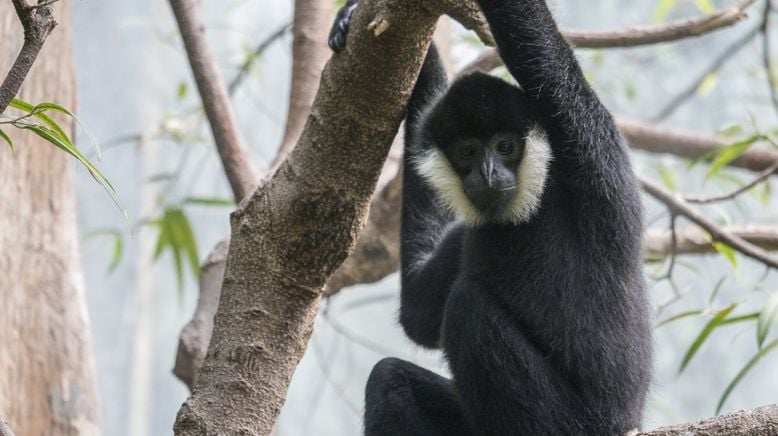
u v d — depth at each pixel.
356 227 6.75
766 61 14.11
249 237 6.75
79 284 10.40
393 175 11.92
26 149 9.95
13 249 9.88
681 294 11.14
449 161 8.05
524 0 7.10
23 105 5.07
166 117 15.12
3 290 9.79
